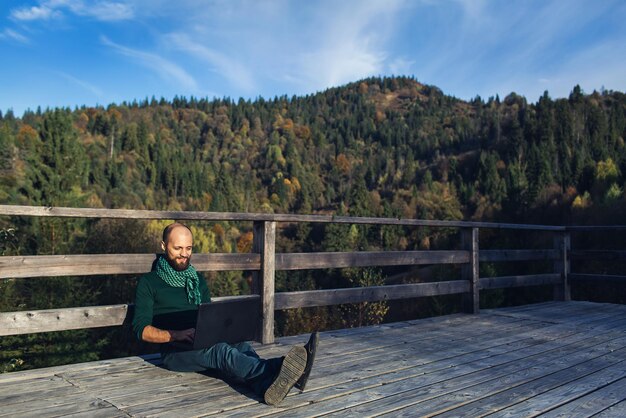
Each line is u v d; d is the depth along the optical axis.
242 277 42.59
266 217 4.32
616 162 91.88
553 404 2.86
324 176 186.75
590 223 62.38
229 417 2.56
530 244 49.34
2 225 20.48
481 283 6.41
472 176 131.88
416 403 2.83
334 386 3.13
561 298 7.87
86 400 2.79
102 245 23.67
